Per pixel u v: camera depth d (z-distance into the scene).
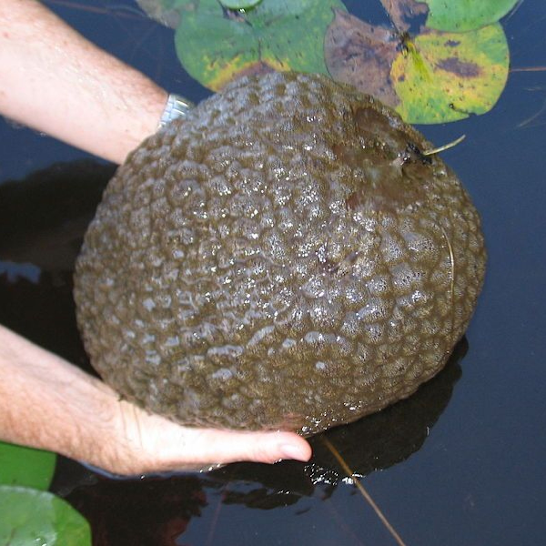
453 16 1.44
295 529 1.24
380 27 1.44
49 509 1.18
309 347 1.13
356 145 1.14
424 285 1.14
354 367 1.15
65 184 1.42
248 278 1.13
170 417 1.20
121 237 1.17
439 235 1.15
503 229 1.38
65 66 1.34
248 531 1.24
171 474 1.27
